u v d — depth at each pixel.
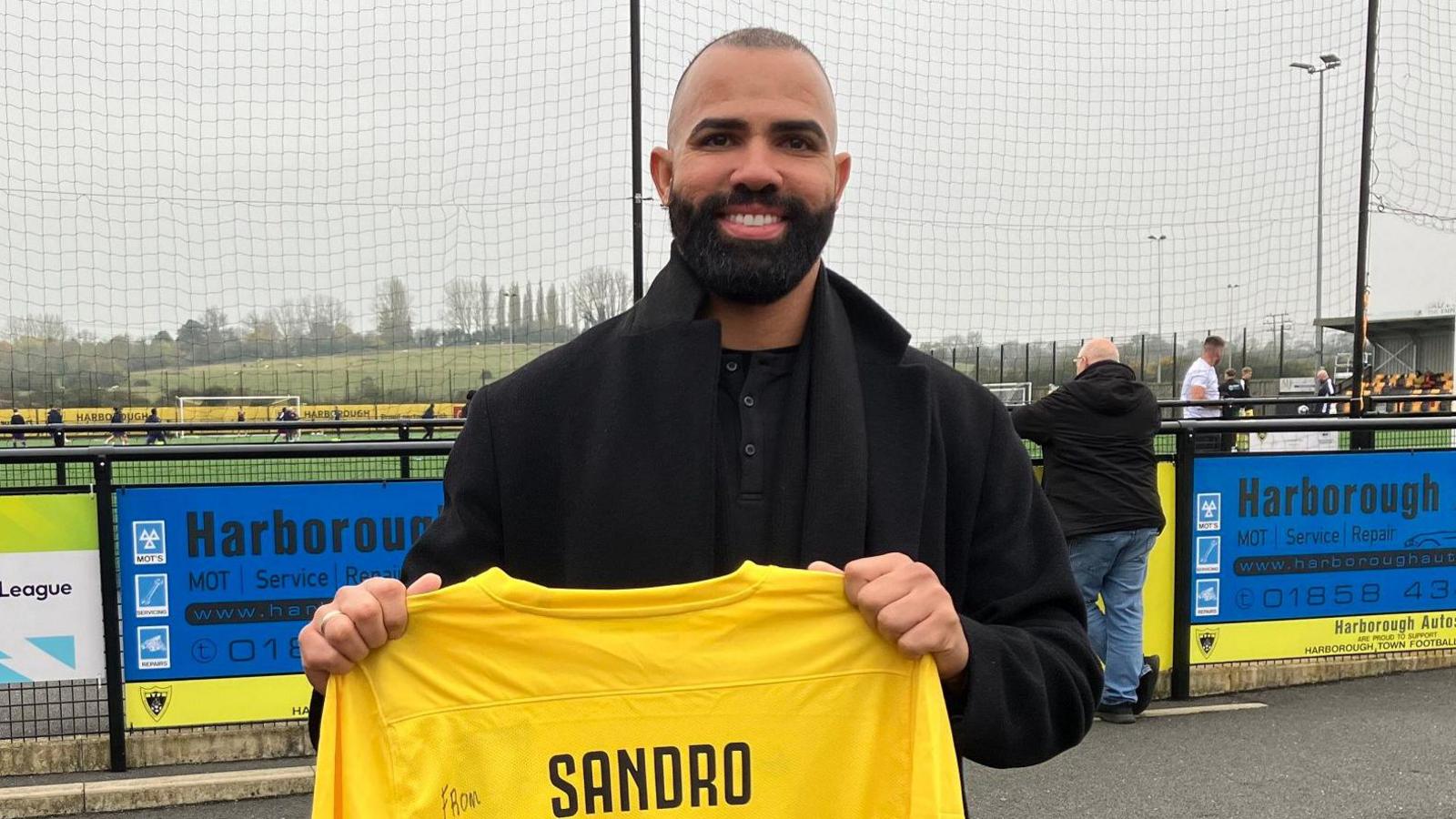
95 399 9.69
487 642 1.38
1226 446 8.75
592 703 1.39
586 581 1.38
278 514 4.39
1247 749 4.48
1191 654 5.23
